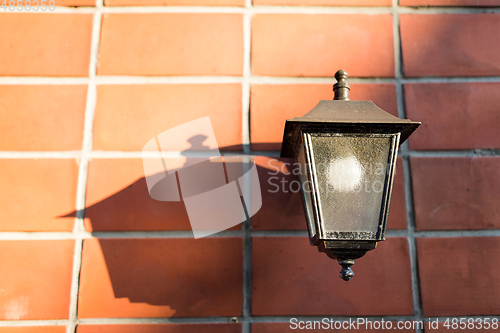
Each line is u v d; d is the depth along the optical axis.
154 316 1.11
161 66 1.19
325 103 1.01
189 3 1.21
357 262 1.13
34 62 1.19
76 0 1.21
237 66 1.19
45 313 1.10
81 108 1.18
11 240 1.13
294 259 1.12
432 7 1.21
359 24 1.21
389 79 1.19
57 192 1.15
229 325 1.10
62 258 1.12
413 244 1.13
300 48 1.20
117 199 1.14
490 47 1.20
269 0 1.21
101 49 1.20
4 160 1.15
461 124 1.17
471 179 1.15
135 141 1.17
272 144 1.16
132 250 1.13
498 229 1.14
